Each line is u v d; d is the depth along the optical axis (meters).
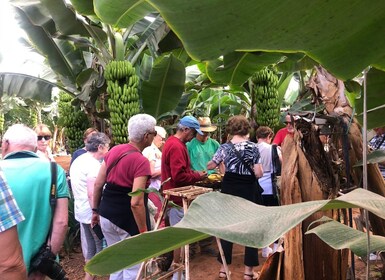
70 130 7.36
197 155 4.95
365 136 1.14
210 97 9.80
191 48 0.71
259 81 6.63
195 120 3.83
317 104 2.25
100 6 1.15
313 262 1.95
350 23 0.75
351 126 2.16
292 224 0.68
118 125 5.38
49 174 2.25
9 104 12.98
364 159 1.13
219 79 3.44
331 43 0.79
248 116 8.02
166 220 3.83
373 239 1.14
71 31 5.09
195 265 4.54
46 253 2.15
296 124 2.07
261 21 0.68
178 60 5.57
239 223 0.72
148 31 5.53
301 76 6.69
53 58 5.86
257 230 0.68
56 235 2.24
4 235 1.59
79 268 4.68
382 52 0.94
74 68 6.14
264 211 0.77
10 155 2.23
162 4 0.62
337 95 2.13
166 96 5.86
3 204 1.61
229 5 0.63
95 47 5.95
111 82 5.41
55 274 2.18
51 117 19.14
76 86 6.18
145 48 6.06
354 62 0.97
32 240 2.13
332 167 2.02
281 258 2.03
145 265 2.65
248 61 3.20
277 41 0.73
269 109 6.66
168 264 3.16
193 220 0.73
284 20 0.69
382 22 0.84
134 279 2.97
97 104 6.89
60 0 4.64
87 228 3.81
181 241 0.77
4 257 1.60
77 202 3.82
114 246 0.73
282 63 4.48
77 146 7.34
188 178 3.66
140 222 2.83
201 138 5.02
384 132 2.88
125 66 5.36
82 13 3.42
